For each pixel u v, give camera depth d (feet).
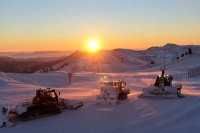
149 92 128.16
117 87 120.37
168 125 89.45
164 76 132.67
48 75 285.43
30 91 169.78
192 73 284.82
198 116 96.63
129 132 84.43
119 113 102.68
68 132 84.48
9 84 212.02
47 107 100.01
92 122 93.20
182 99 123.65
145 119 95.45
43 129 86.69
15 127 88.28
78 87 209.97
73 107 108.17
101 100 115.55
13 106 98.58
